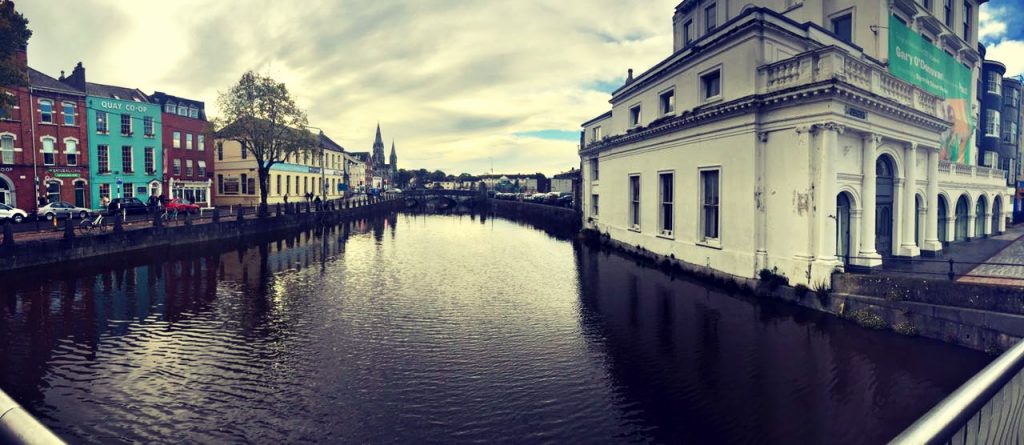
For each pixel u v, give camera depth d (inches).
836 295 520.4
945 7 999.6
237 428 305.7
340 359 421.7
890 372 381.4
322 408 332.2
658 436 297.4
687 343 457.4
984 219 1021.2
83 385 363.9
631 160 983.6
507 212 2805.1
